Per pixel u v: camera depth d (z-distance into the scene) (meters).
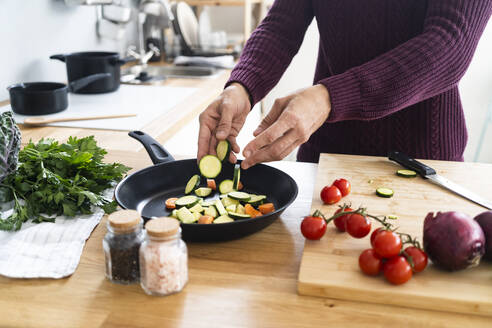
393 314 0.65
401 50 0.96
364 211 0.88
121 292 0.69
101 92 1.93
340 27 1.23
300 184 1.12
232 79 1.15
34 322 0.62
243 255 0.79
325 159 1.22
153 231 0.65
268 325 0.62
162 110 1.70
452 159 1.33
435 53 0.94
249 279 0.72
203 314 0.64
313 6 1.29
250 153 0.86
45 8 1.95
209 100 1.92
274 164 1.26
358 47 1.23
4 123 0.92
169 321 0.62
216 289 0.69
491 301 0.64
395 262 0.67
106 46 2.50
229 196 0.95
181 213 0.86
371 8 1.17
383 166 1.17
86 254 0.79
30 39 1.88
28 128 1.49
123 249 0.69
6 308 0.65
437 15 0.98
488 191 1.03
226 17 3.81
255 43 1.23
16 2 1.78
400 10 1.15
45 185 0.91
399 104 0.94
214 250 0.81
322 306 0.67
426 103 1.24
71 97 1.88
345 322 0.63
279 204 0.97
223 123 1.01
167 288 0.67
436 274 0.71
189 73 2.48
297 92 0.91
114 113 1.64
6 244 0.78
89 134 1.43
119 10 2.27
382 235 0.69
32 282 0.71
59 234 0.82
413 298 0.66
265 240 0.84
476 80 2.70
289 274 0.74
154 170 1.03
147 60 2.54
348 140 1.35
